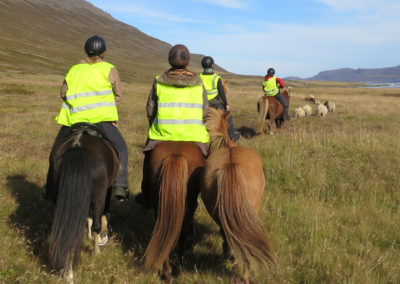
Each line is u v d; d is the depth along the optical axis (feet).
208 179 11.50
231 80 458.50
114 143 14.32
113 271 13.09
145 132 43.32
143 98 89.25
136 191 22.00
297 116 61.67
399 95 177.68
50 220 17.76
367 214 19.48
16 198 19.71
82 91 13.82
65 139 13.00
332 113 68.69
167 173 11.43
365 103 96.12
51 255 10.82
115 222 18.38
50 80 138.62
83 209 11.05
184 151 12.85
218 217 11.46
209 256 15.01
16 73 172.35
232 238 10.36
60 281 11.17
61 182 11.12
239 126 48.11
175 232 11.27
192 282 12.80
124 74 328.49
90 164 11.70
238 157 11.96
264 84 40.37
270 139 35.78
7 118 48.26
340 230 17.75
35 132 39.68
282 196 21.72
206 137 14.05
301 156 28.86
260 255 10.27
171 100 13.44
